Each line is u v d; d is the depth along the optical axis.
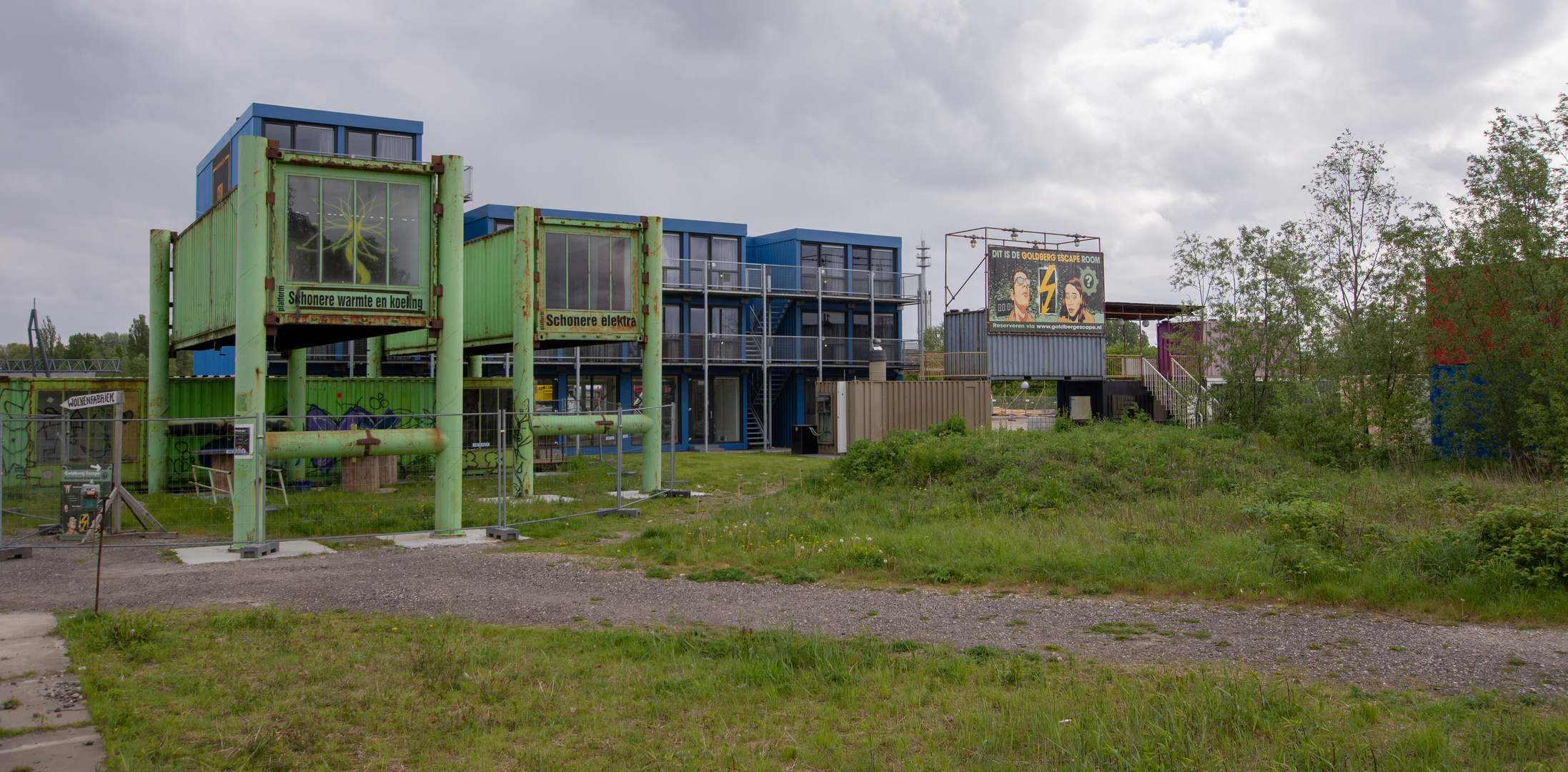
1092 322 37.59
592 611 8.50
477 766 4.84
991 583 9.55
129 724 5.22
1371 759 4.75
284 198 12.85
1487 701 5.79
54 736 5.05
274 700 5.77
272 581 9.75
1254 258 23.12
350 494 17.69
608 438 32.59
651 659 6.83
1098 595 9.02
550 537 13.06
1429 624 7.77
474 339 20.69
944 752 5.05
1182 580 9.20
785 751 5.06
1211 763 4.80
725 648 7.03
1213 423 24.16
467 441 22.44
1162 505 13.16
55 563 10.84
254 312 12.43
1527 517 9.36
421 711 5.64
